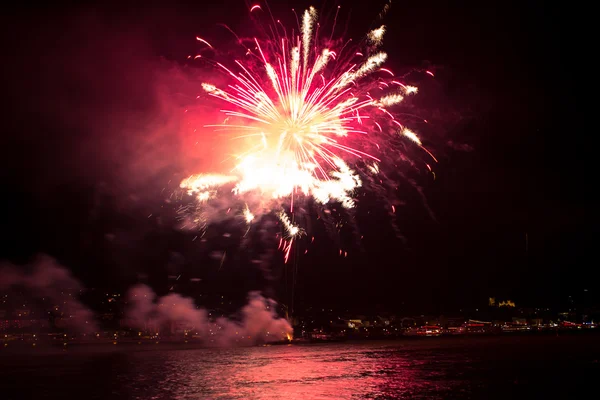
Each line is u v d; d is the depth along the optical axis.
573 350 80.75
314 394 47.16
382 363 66.31
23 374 57.59
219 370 60.41
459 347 86.25
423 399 45.38
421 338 105.94
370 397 45.81
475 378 55.41
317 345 90.00
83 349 76.69
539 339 102.19
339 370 60.44
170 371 59.50
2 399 45.12
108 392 47.72
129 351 75.94
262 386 50.56
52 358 69.25
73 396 45.91
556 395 47.19
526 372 59.31
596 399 45.69
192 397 45.62
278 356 73.56
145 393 47.34
